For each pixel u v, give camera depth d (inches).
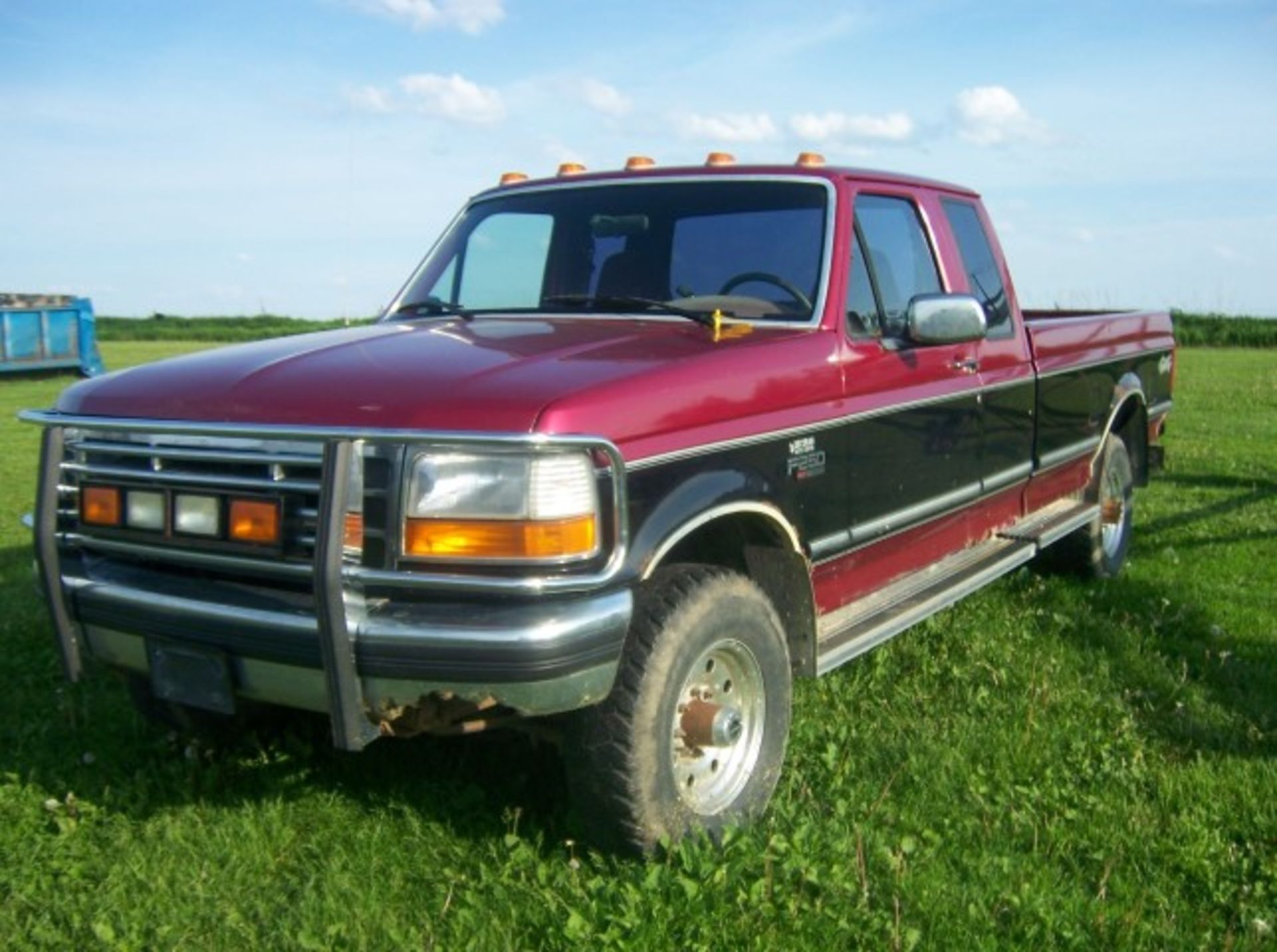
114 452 132.5
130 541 130.7
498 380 123.2
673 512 128.2
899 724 174.1
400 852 138.3
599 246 180.9
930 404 181.8
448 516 115.3
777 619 144.3
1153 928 122.3
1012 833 142.6
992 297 213.3
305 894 128.0
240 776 159.0
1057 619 222.2
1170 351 302.2
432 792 152.0
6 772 157.2
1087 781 157.6
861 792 151.2
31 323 896.9
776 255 169.5
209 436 124.7
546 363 130.7
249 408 125.3
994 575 201.8
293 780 156.5
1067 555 253.4
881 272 180.5
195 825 144.6
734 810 138.9
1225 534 308.8
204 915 125.3
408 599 118.3
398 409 118.6
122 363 1072.2
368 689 116.4
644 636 126.7
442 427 116.0
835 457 158.1
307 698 121.2
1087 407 248.1
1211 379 848.9
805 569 151.3
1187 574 265.7
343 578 115.5
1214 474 407.2
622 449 122.3
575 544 116.5
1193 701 184.1
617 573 119.5
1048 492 240.5
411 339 147.9
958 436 192.5
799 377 151.6
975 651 204.7
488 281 186.2
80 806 147.3
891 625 170.2
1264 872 132.9
